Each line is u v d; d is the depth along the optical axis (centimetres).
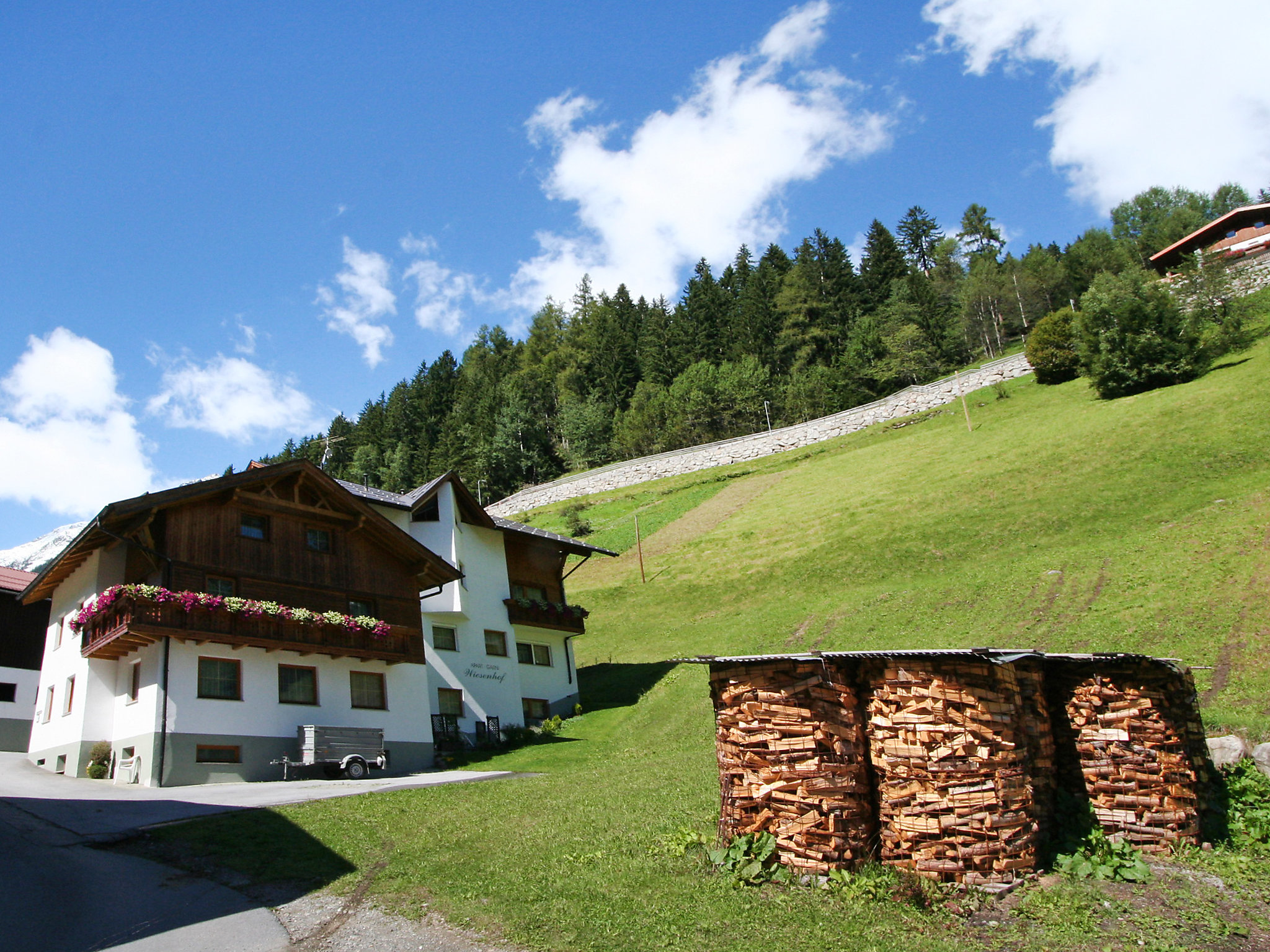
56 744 2603
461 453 10975
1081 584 2962
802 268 12656
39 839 1484
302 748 2452
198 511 2498
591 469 10388
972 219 14412
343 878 1238
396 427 13050
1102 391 6022
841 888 997
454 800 1831
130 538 2392
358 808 1708
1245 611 2320
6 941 1009
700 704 3041
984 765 1009
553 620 3753
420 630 2945
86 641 2506
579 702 3684
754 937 920
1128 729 1141
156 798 1947
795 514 5722
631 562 5728
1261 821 1166
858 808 1050
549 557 4053
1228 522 3053
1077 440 5122
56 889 1205
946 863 986
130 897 1175
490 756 2902
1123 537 3547
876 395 9775
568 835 1389
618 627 4672
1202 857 1087
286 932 1040
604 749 2811
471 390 12800
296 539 2712
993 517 4397
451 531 3372
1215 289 6094
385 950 966
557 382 13138
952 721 1021
